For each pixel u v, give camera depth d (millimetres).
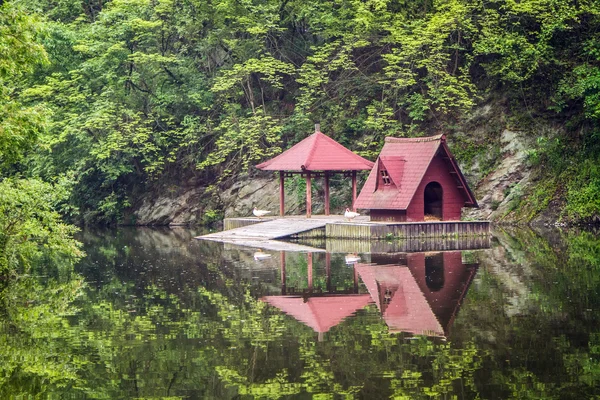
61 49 74062
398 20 68250
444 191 51500
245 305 28688
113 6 76938
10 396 19062
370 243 48250
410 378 19266
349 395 18344
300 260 40781
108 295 32031
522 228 57438
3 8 27359
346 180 67625
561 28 62281
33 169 72812
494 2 66375
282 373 20141
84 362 21672
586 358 20188
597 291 28719
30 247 36344
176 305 29203
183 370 20719
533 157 61438
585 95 59344
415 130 68000
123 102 74750
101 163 73875
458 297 28469
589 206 57438
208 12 74812
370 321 25172
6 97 30312
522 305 26594
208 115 76000
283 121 72750
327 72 71000
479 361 20281
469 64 65250
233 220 62500
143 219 76312
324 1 73500
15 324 26609
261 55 72625
